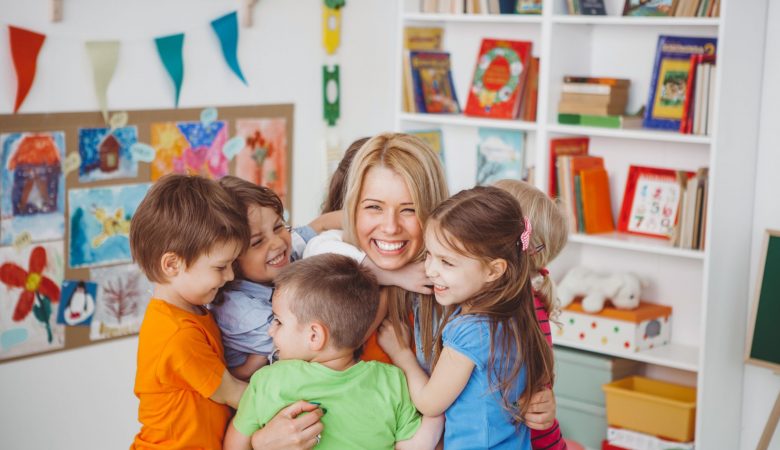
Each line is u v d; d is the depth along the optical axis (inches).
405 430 67.1
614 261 150.3
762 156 136.8
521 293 68.3
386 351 70.2
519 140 154.6
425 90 159.2
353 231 70.2
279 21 147.0
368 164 68.2
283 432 62.7
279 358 67.6
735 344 138.4
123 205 129.0
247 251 69.5
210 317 68.8
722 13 123.3
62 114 120.7
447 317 69.1
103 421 130.9
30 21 116.5
